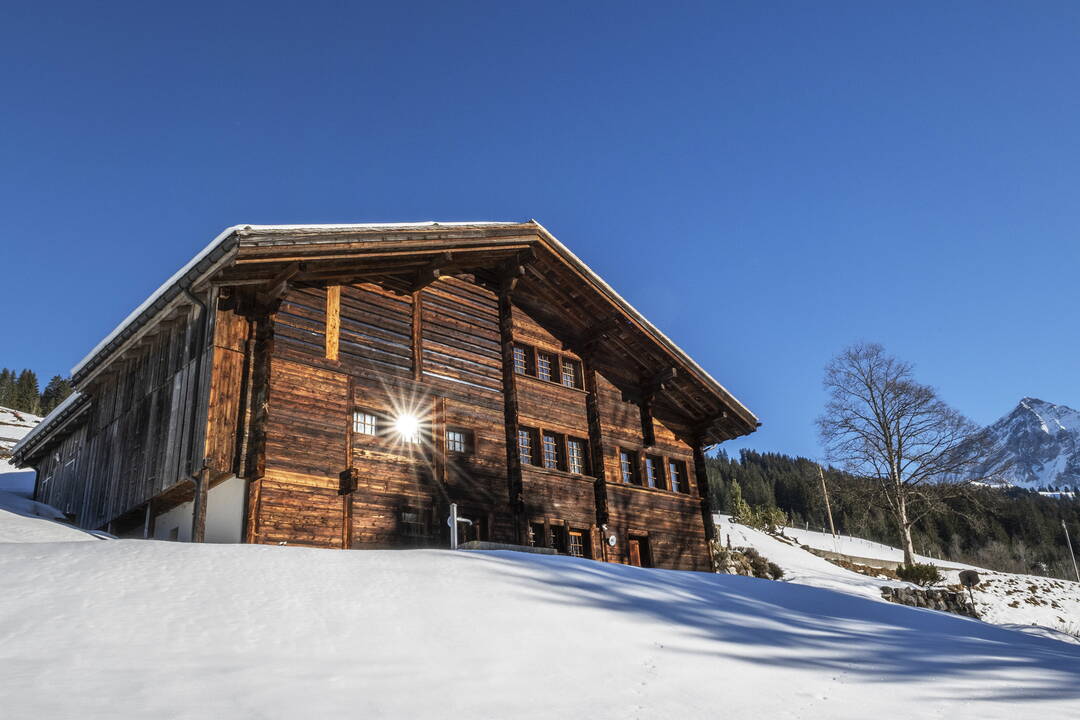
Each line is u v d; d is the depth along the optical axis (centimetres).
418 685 497
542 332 1986
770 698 543
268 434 1371
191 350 1446
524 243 1786
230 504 1365
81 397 1892
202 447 1310
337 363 1522
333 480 1440
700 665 615
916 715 527
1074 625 3048
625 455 2106
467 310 1828
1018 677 673
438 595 734
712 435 2327
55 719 385
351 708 443
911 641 843
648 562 2027
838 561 3744
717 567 2323
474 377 1777
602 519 1922
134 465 1555
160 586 671
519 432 1845
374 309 1631
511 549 1412
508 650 596
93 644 518
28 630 535
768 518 4866
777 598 1054
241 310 1434
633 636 682
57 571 692
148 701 423
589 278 1897
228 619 603
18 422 4247
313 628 602
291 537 1348
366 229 1456
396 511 1519
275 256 1341
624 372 2166
